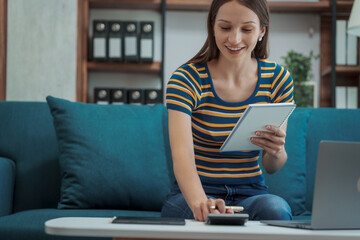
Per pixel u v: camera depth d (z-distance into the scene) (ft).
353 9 10.36
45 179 6.98
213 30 5.20
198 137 5.22
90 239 5.54
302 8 14.15
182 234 2.95
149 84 14.64
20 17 12.49
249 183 5.22
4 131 7.12
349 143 3.25
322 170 3.20
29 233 5.48
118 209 6.74
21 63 12.48
